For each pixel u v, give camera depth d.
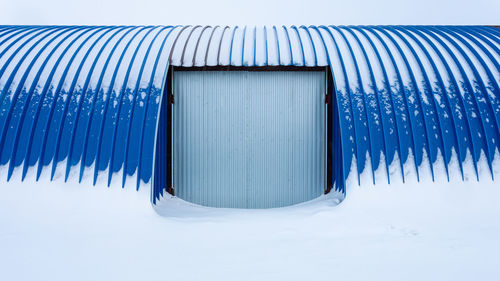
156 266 6.00
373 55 9.70
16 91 8.72
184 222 7.48
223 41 10.08
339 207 7.89
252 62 9.20
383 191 7.95
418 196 7.89
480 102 8.86
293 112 9.51
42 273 5.84
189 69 9.38
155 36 10.52
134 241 6.76
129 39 10.41
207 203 9.60
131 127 8.25
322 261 6.13
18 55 9.79
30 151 8.14
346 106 8.69
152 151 8.02
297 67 9.33
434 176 8.14
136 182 7.80
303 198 9.63
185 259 6.20
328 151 9.50
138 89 8.71
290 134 9.53
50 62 9.44
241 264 6.04
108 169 7.91
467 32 11.84
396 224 7.33
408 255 6.30
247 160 9.52
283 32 11.17
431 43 10.41
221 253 6.38
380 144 8.34
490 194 7.96
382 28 11.98
